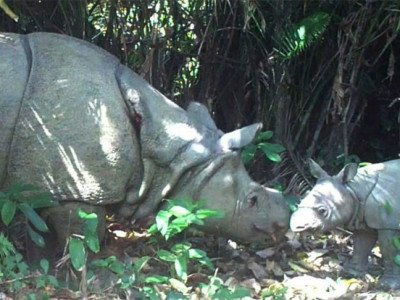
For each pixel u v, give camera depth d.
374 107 9.04
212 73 8.64
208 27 8.38
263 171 8.62
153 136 6.94
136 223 7.50
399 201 6.91
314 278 6.97
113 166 6.82
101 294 6.48
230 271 7.19
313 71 8.64
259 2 8.12
